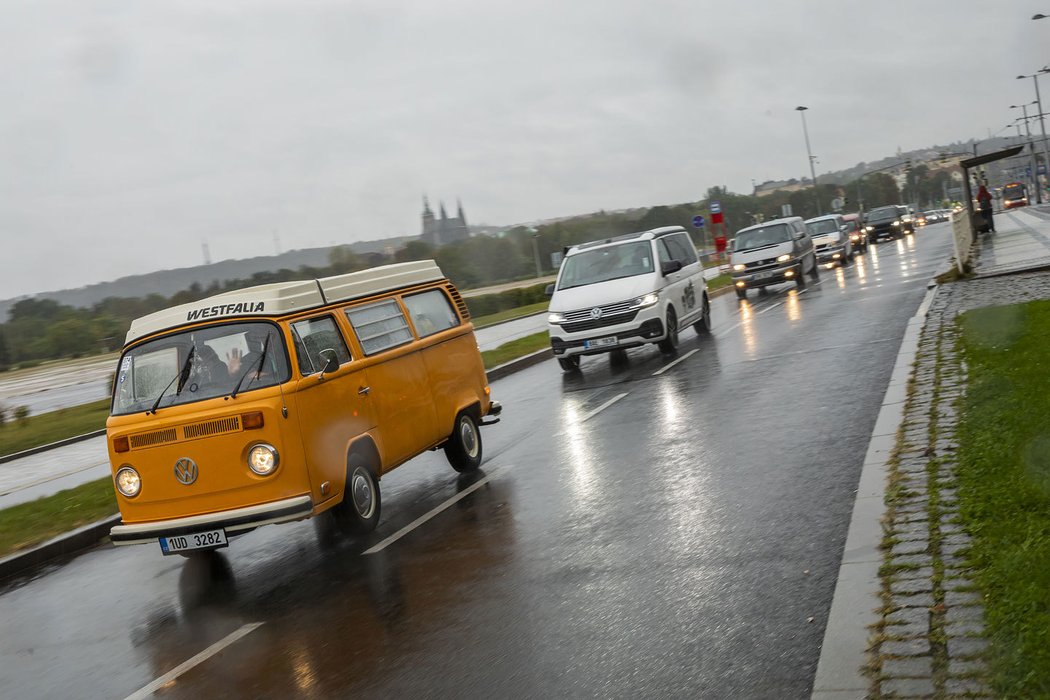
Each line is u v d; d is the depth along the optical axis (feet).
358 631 19.74
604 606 18.67
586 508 26.48
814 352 48.60
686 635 16.60
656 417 38.73
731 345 58.34
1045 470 20.48
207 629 21.77
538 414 44.83
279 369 25.54
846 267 119.65
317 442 25.79
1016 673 12.57
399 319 32.07
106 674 19.92
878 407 32.42
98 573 29.78
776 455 28.63
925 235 197.16
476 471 34.37
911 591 16.26
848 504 22.48
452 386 34.01
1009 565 15.78
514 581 21.17
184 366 26.30
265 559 27.48
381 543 26.63
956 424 26.86
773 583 18.33
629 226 371.15
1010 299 51.16
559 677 15.71
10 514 39.52
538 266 385.29
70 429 82.69
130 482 26.02
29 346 339.57
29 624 25.12
